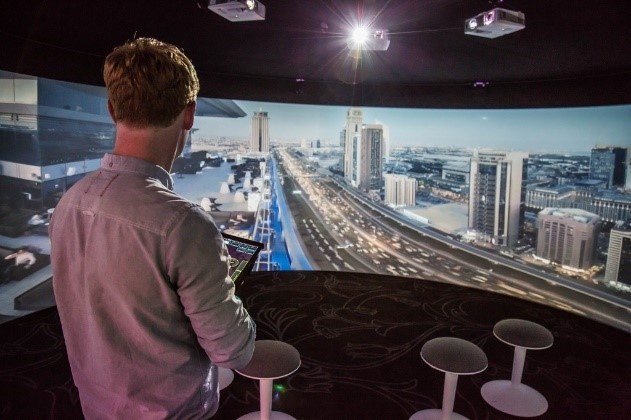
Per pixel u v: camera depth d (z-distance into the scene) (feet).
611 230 15.88
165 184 3.27
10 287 13.93
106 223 2.96
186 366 3.29
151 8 10.74
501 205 18.99
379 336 12.28
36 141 14.19
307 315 13.69
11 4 10.30
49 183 14.70
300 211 20.63
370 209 21.09
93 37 12.92
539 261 18.16
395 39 12.83
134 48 3.06
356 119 20.81
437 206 20.42
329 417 8.49
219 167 19.36
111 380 3.16
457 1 9.75
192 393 3.39
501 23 9.59
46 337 11.66
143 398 3.19
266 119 19.84
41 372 9.82
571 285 17.28
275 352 7.09
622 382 10.21
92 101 15.64
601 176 16.11
